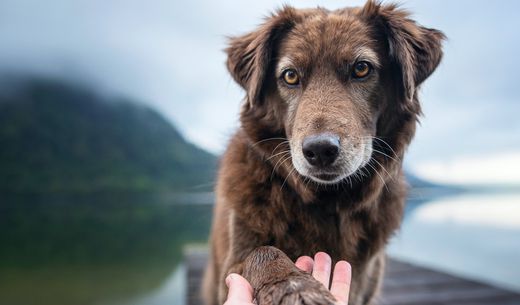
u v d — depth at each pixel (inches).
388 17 18.6
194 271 40.5
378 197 18.7
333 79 17.3
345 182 17.9
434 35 19.9
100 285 67.6
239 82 21.0
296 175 17.5
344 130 15.7
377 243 18.6
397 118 19.0
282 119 18.5
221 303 17.9
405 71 17.6
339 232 18.0
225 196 18.6
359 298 18.7
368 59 17.5
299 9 20.4
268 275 13.2
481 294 34.9
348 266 14.4
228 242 19.2
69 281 70.5
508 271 68.6
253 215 17.5
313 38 18.0
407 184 20.8
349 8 20.1
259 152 18.6
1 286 68.5
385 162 18.7
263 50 19.0
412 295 34.8
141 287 65.9
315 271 13.7
